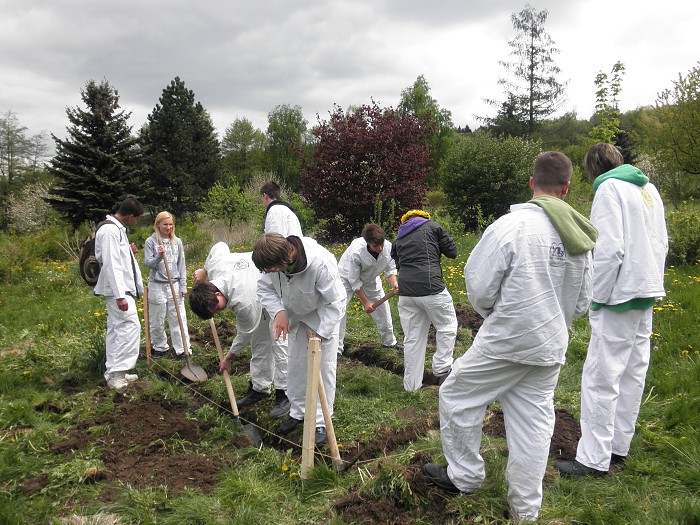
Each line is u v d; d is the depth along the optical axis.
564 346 2.87
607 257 3.35
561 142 42.06
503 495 3.28
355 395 5.30
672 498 3.33
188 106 43.41
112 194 27.23
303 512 3.35
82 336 7.27
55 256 18.20
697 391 4.64
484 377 2.95
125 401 4.93
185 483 3.71
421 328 5.26
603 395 3.53
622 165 3.59
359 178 14.44
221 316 8.20
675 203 16.23
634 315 3.45
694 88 14.47
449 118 40.41
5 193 47.25
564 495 3.41
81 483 3.64
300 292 4.03
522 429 2.95
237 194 19.22
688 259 10.12
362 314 8.02
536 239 2.77
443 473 3.34
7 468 3.79
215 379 5.62
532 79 42.41
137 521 3.27
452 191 18.36
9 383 5.48
